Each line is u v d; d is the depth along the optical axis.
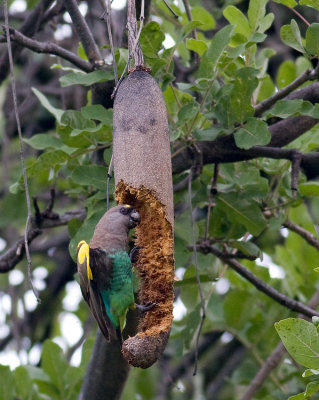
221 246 11.35
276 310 12.18
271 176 11.66
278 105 9.69
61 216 11.11
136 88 7.70
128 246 8.95
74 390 11.47
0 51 15.37
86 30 10.95
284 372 11.93
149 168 7.47
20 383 11.09
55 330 15.67
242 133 9.48
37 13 12.27
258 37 9.58
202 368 14.56
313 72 9.66
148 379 13.57
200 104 9.62
